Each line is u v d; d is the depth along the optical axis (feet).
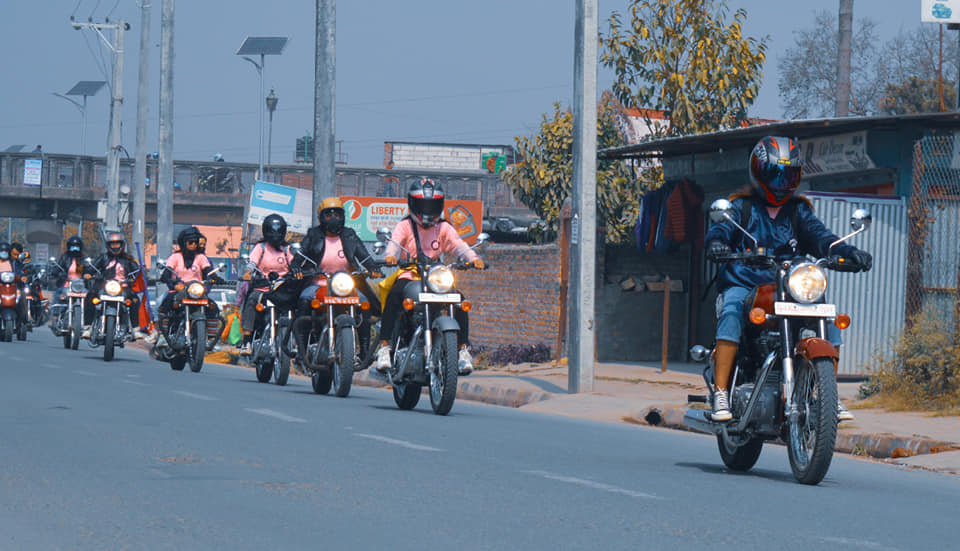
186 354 92.53
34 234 327.88
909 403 63.98
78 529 27.20
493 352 103.09
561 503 31.81
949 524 30.99
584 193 75.10
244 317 81.15
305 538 26.55
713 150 93.35
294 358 73.46
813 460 35.96
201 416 52.19
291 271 69.46
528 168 135.44
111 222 187.52
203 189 315.37
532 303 102.68
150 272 145.89
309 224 149.38
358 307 67.46
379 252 58.49
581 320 74.69
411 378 59.47
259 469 36.63
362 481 34.76
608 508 31.22
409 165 471.21
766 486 36.70
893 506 33.81
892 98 244.01
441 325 56.90
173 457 38.86
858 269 37.76
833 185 86.84
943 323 68.13
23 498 30.99
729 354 38.17
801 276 36.14
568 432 53.83
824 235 38.96
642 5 116.78
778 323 37.14
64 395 61.36
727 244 38.68
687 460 44.96
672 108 116.57
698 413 40.52
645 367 93.20
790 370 36.22
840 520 30.50
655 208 98.94
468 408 66.39
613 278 100.17
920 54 253.03
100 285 101.91
